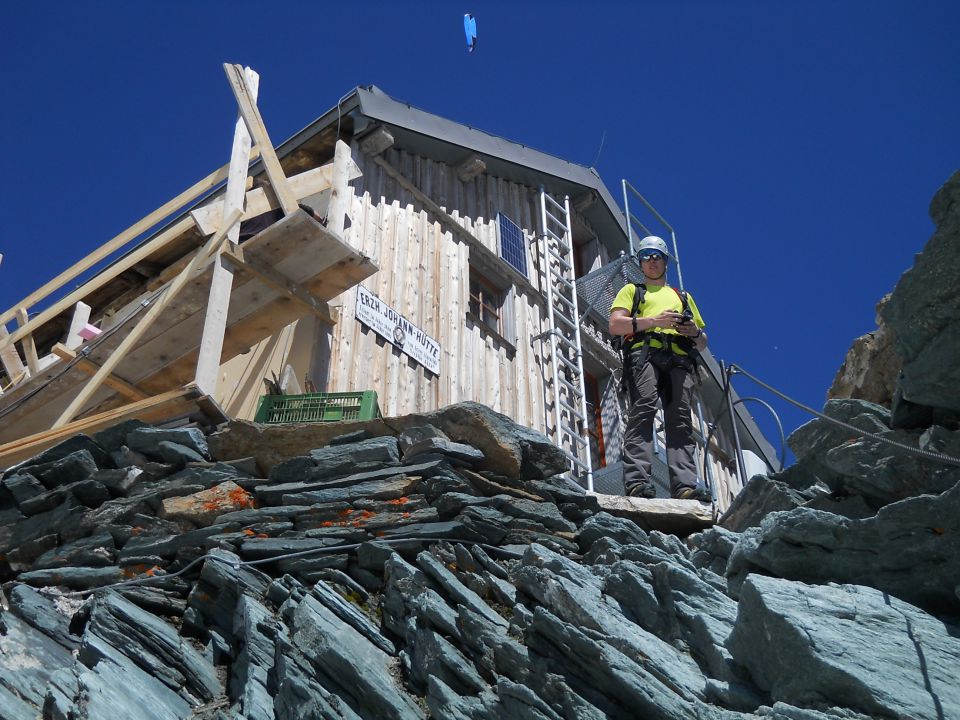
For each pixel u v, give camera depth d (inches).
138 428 286.0
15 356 440.5
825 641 177.9
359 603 233.5
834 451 242.8
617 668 185.9
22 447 317.4
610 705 185.6
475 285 548.4
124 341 338.0
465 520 247.3
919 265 229.5
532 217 613.6
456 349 495.2
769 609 184.7
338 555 244.2
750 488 272.1
